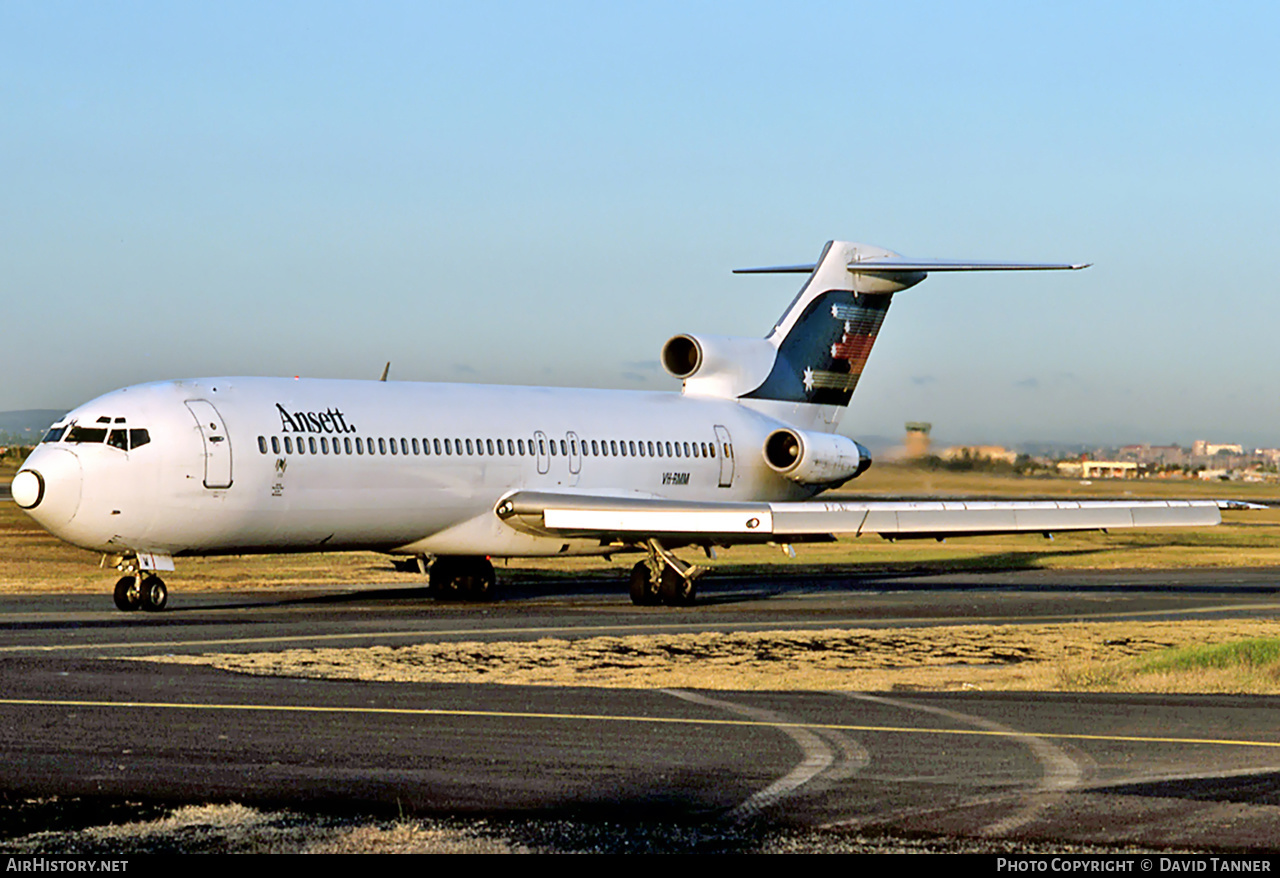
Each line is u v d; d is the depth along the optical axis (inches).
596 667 2292.1
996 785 1411.2
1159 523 3863.2
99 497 3120.1
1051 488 7278.5
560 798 1347.2
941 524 3725.4
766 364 4626.0
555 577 4891.7
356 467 3472.0
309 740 1617.9
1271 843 1202.6
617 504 3654.0
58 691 1948.8
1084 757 1552.7
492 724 1726.1
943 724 1756.9
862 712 1844.2
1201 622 3115.2
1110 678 2171.5
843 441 4616.1
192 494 3211.1
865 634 2812.5
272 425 3353.8
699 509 3619.6
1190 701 1963.6
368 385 3688.5
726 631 2874.0
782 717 1798.7
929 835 1226.0
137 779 1416.1
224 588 4148.6
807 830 1239.5
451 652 2452.0
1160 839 1214.9
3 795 1349.7
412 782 1409.9
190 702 1866.4
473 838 1207.6
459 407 3794.3
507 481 3804.1
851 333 4793.3
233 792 1365.7
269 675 2138.3
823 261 4682.6
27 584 4126.5
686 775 1448.1
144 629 2805.1
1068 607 3582.7
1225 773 1471.5
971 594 4047.7
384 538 3612.2
